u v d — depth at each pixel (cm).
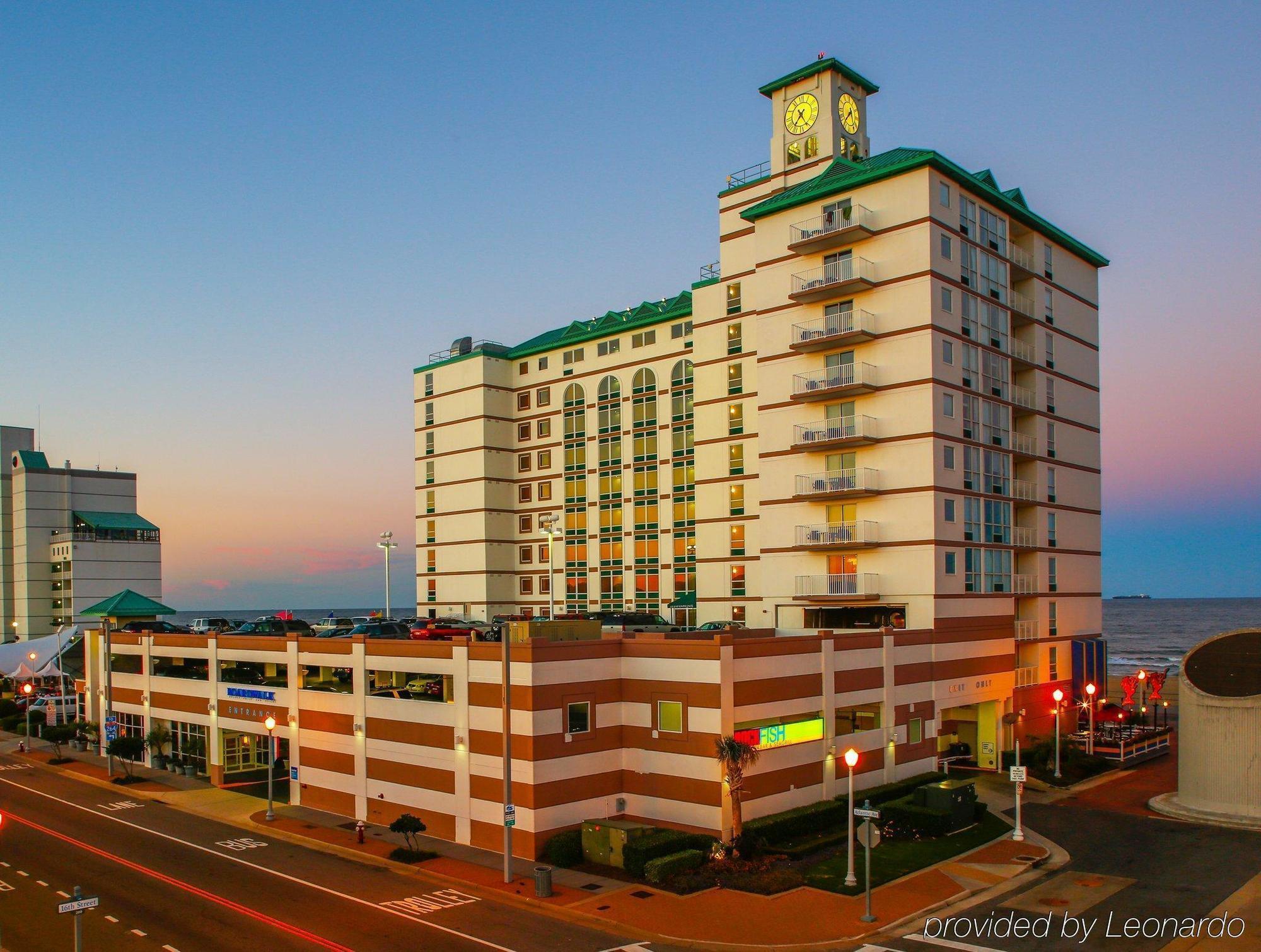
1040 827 3938
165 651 5747
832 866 3375
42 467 12788
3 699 8488
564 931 2819
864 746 4291
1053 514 5978
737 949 2652
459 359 9006
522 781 3522
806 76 6172
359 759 4278
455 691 3819
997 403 5494
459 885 3284
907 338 5066
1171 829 3894
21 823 4397
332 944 2719
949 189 5222
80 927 2228
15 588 12862
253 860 3681
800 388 5512
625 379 8044
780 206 5609
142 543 12925
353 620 7756
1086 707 5781
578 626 4075
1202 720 4178
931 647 4775
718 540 6506
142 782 5316
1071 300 6350
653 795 3700
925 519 4938
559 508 8481
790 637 4119
